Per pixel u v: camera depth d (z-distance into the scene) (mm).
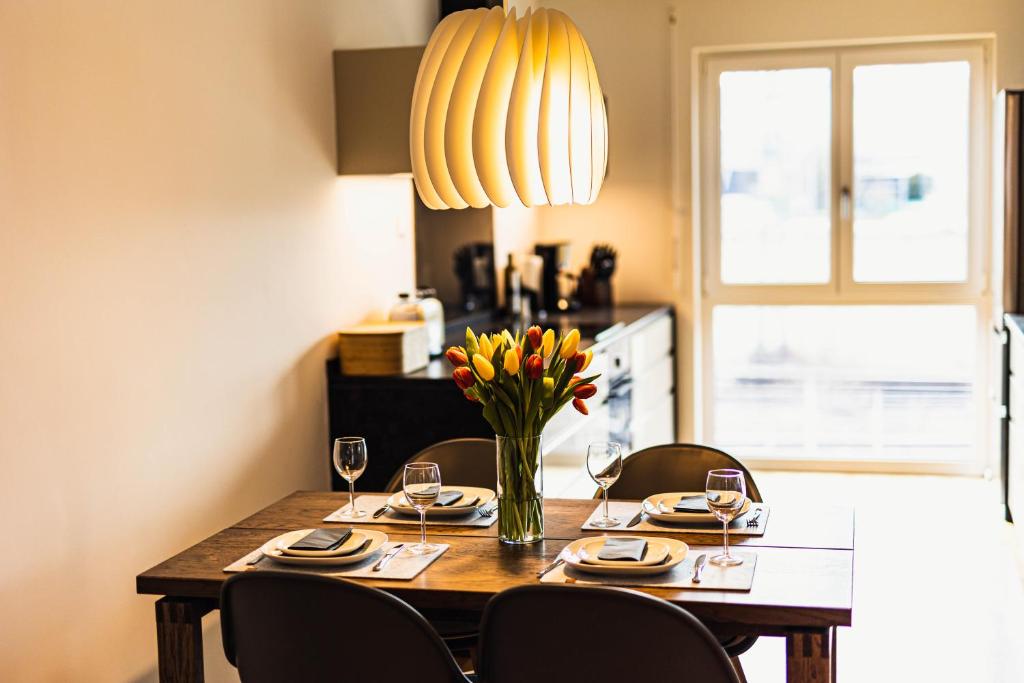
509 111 2086
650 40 6145
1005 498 5137
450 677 1975
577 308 6008
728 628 2068
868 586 4262
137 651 2902
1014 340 4820
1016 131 5027
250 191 3412
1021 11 5652
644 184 6262
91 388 2693
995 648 3623
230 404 3318
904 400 6398
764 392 6562
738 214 6355
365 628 1963
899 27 5789
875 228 6184
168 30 2986
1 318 2398
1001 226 5176
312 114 3814
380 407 3889
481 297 5312
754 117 6258
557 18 2139
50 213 2541
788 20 5938
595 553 2299
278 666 2049
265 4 3496
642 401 5508
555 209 6383
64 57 2584
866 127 6121
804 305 6320
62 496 2602
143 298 2891
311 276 3812
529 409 2398
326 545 2328
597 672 1907
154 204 2932
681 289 6281
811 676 2018
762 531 2451
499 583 2166
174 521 3049
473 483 3113
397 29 4555
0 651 2418
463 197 2223
